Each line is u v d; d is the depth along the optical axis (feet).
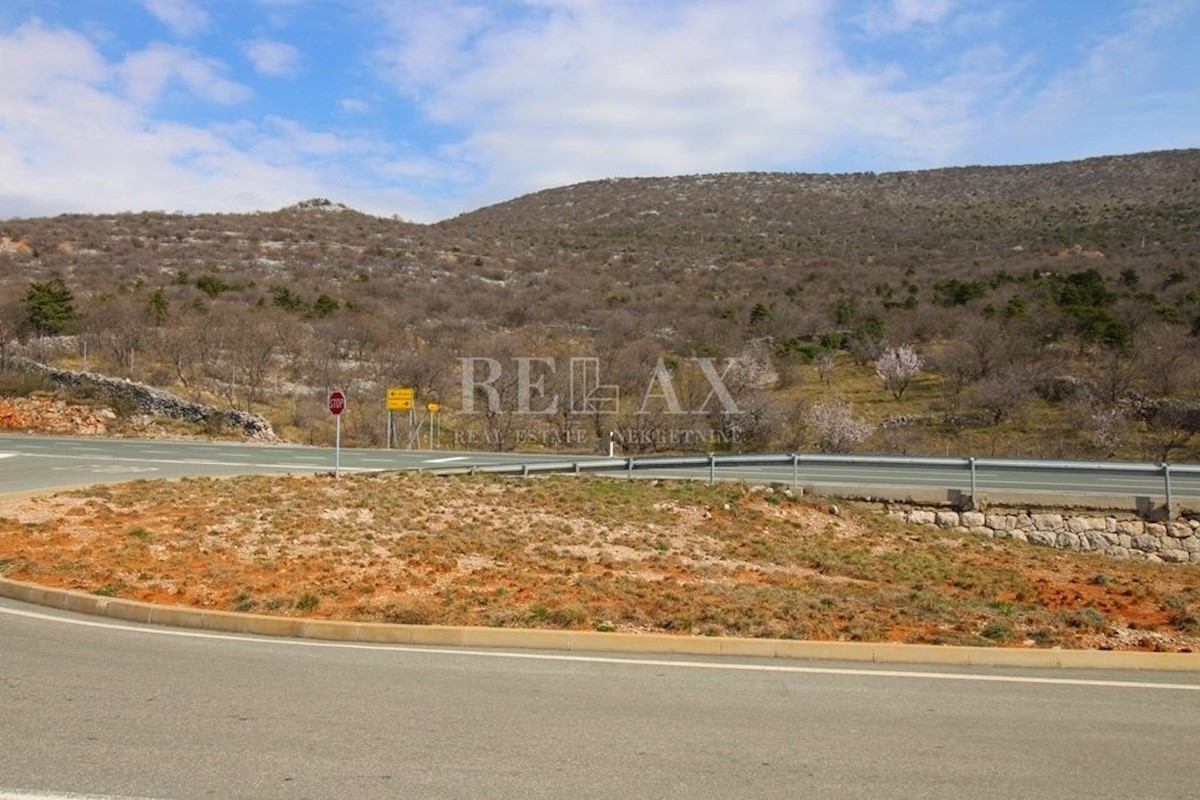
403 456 91.20
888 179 421.18
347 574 35.70
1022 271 218.38
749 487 63.16
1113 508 57.67
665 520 54.19
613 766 16.96
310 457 86.89
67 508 47.06
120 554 36.60
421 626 26.96
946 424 124.36
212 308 164.55
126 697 20.40
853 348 166.71
